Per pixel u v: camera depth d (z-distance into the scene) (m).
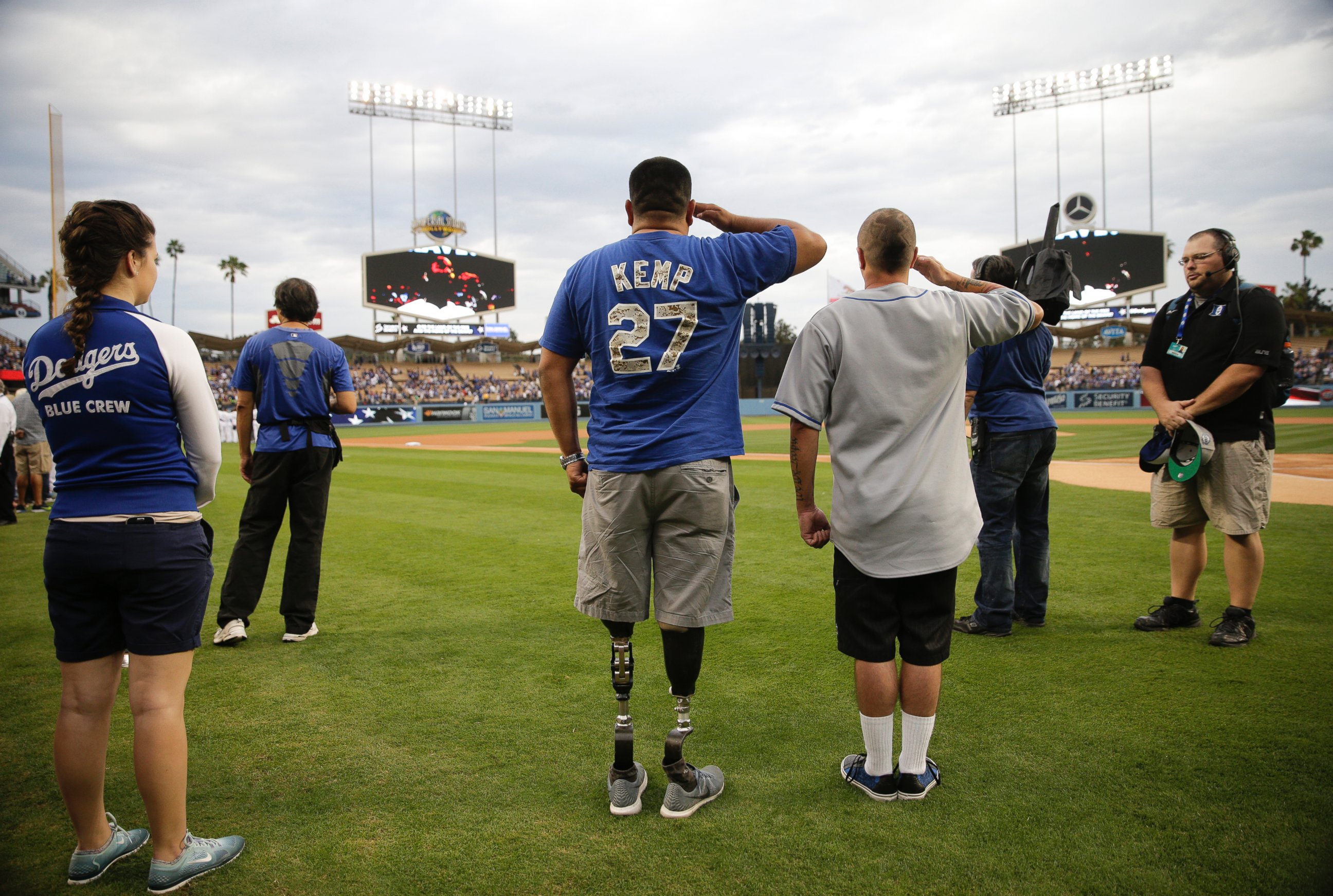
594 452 2.29
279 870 2.01
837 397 2.32
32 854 2.13
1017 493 3.96
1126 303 43.75
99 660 2.02
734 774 2.49
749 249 2.27
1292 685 3.09
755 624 4.14
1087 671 3.31
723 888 1.89
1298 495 8.21
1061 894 1.82
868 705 2.29
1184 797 2.25
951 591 2.34
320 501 4.12
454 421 42.84
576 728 2.88
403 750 2.71
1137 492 8.86
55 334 1.95
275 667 3.60
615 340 2.19
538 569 5.64
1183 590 3.87
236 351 47.72
